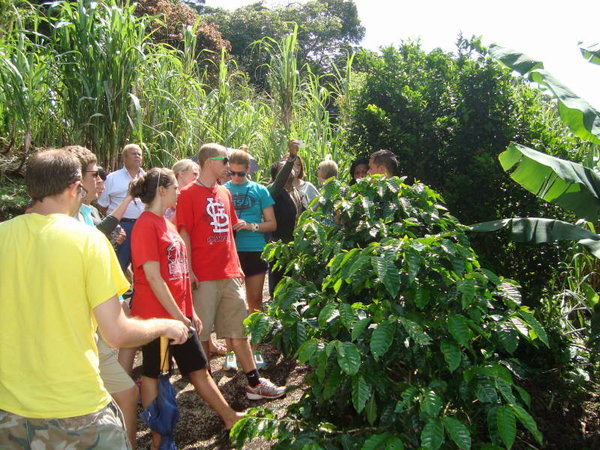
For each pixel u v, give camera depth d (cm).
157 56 735
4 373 212
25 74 652
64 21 644
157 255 327
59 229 216
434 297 299
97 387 220
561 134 497
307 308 309
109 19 669
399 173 482
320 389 290
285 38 867
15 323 214
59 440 210
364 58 515
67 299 213
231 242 405
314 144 779
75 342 214
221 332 400
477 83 455
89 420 214
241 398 412
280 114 859
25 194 660
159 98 709
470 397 291
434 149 475
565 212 453
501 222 390
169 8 1602
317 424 294
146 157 697
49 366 210
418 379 290
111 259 226
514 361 310
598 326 384
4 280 215
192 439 364
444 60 478
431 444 240
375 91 496
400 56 502
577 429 381
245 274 476
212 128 779
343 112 694
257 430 283
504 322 293
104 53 645
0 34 729
